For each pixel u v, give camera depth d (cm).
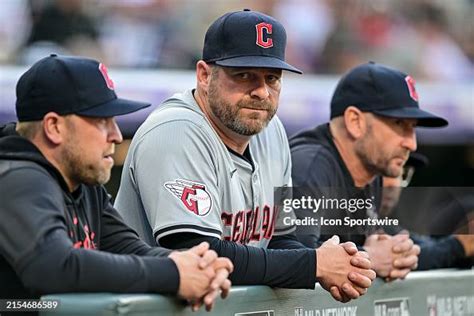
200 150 1092
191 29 2561
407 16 2892
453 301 1358
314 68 2731
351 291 1054
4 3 2377
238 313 980
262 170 1192
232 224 1139
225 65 1063
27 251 820
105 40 2491
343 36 2786
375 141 1384
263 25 1088
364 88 1387
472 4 2980
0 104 2316
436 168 2945
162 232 1057
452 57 2948
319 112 2688
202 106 1135
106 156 921
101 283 824
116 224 1035
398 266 1229
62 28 2442
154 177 1079
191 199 1063
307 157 1342
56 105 896
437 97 2902
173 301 869
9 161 882
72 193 945
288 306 1059
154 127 1104
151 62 2522
